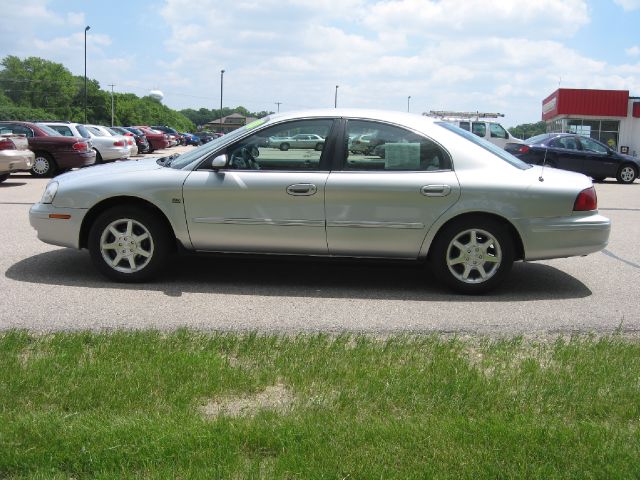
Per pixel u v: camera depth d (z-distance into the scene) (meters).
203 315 5.34
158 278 6.48
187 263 7.14
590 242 6.11
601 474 2.80
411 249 6.03
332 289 6.28
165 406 3.40
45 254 7.42
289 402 3.53
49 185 6.47
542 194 5.97
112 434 3.00
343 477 2.75
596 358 4.26
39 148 18.00
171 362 3.96
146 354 4.13
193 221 6.11
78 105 134.75
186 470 2.77
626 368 4.07
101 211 6.34
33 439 2.97
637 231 10.20
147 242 6.29
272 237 6.07
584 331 5.12
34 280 6.31
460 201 5.93
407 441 3.03
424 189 5.92
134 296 5.86
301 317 5.36
